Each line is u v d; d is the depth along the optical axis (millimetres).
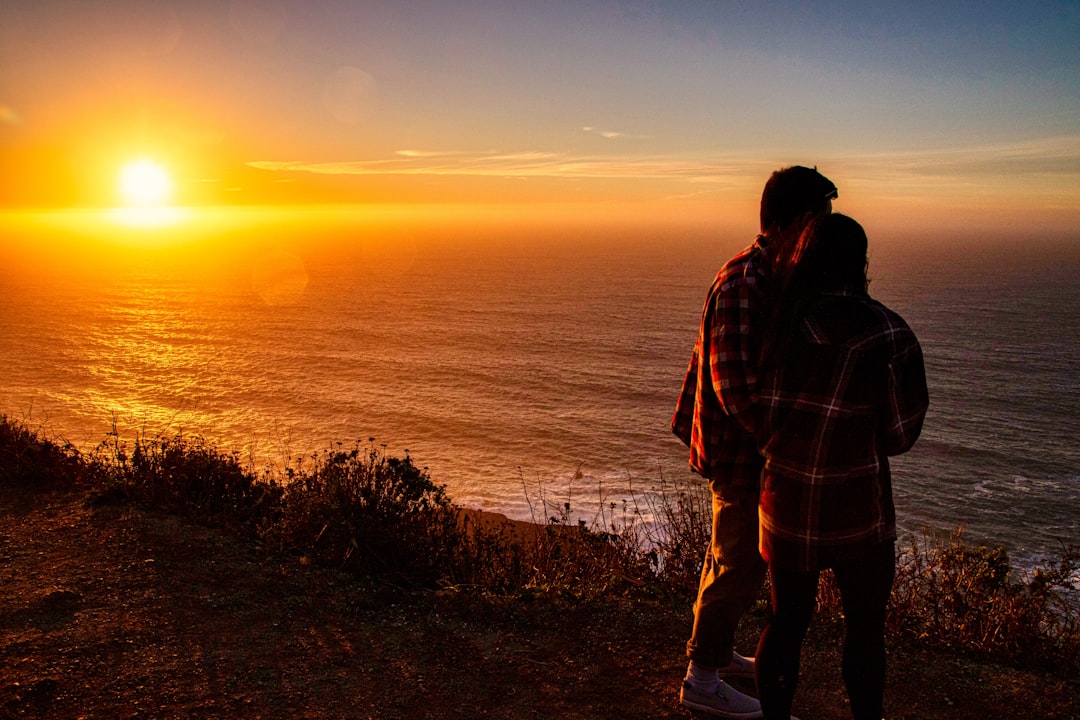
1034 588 3252
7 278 198000
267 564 3564
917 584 3369
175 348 94125
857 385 1810
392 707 2402
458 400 66625
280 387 71375
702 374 2178
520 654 2797
